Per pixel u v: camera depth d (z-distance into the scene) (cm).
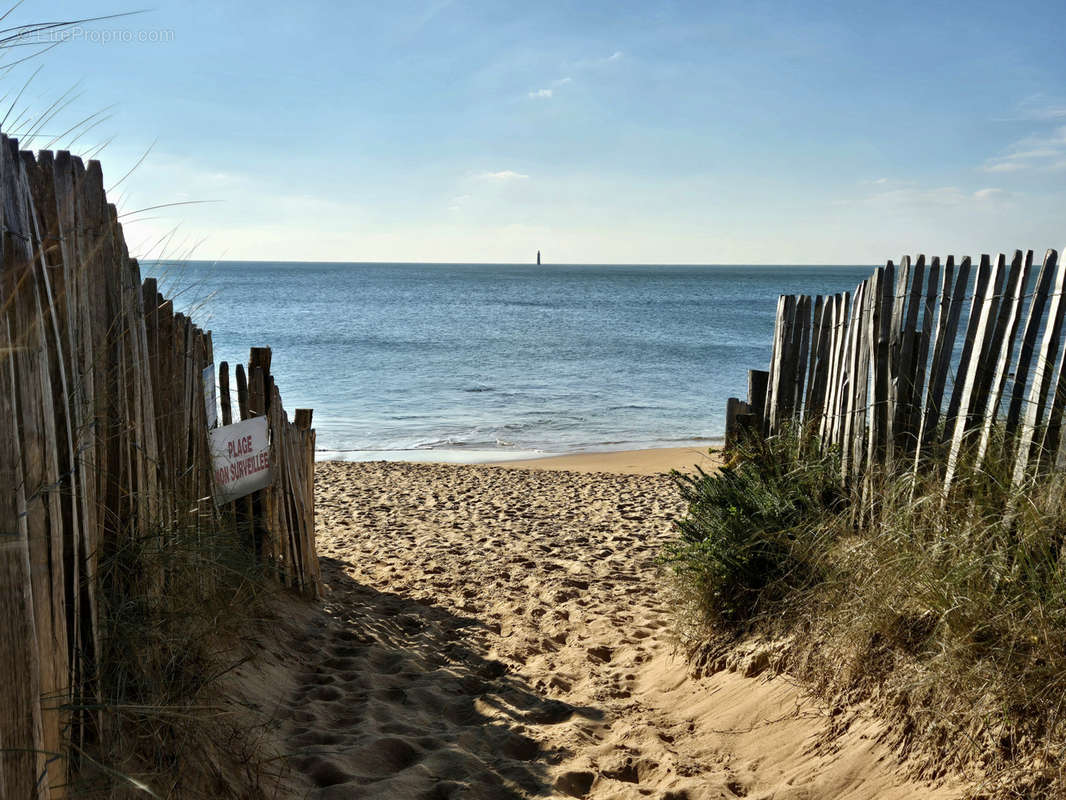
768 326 5284
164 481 350
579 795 328
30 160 237
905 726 302
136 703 257
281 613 492
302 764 329
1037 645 278
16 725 186
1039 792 247
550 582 669
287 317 5650
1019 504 333
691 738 371
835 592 383
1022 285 375
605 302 8119
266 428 504
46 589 213
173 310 375
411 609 595
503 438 1938
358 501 1120
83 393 256
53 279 242
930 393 431
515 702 423
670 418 2195
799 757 328
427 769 337
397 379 2852
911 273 441
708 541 471
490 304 7525
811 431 537
